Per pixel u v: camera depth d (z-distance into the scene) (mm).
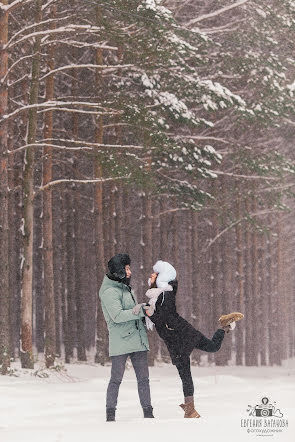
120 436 7473
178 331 9352
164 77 28219
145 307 9250
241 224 44344
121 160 24672
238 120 32969
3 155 21391
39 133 34219
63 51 28203
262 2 29984
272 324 55312
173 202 40531
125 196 40688
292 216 57125
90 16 23672
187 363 9328
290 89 31156
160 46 23500
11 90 28984
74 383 17250
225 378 21406
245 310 51438
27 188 22844
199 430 7758
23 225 22766
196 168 31016
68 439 7445
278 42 33031
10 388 14703
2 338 20484
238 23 31938
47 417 10375
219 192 38375
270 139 41844
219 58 30062
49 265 25922
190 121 27953
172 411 10492
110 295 9352
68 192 34750
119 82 28609
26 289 22562
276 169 35000
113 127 32656
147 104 28656
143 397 9500
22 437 7785
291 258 64000
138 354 9500
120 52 29109
